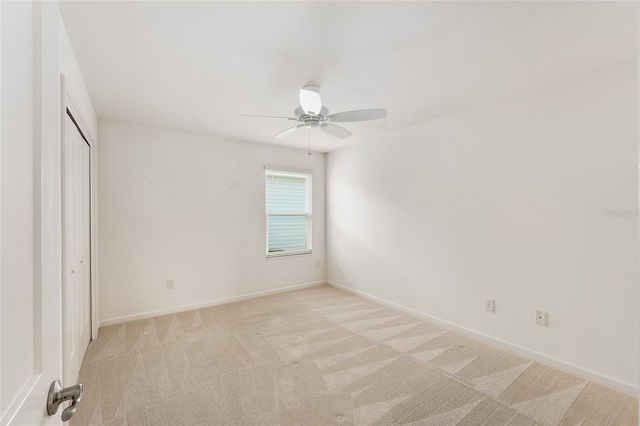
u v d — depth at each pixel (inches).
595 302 83.9
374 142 158.7
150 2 57.0
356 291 171.8
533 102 96.2
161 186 138.3
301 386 82.3
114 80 90.0
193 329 121.3
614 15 60.7
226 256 157.1
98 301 121.8
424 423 68.2
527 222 98.0
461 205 117.5
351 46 72.1
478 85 93.9
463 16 61.1
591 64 80.7
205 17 61.5
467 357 98.1
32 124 23.0
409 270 139.5
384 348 104.8
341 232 183.2
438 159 126.1
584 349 85.9
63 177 68.0
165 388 81.0
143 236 134.0
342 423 68.3
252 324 126.8
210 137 151.9
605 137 81.9
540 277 95.0
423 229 132.9
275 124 134.0
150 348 104.3
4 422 17.9
